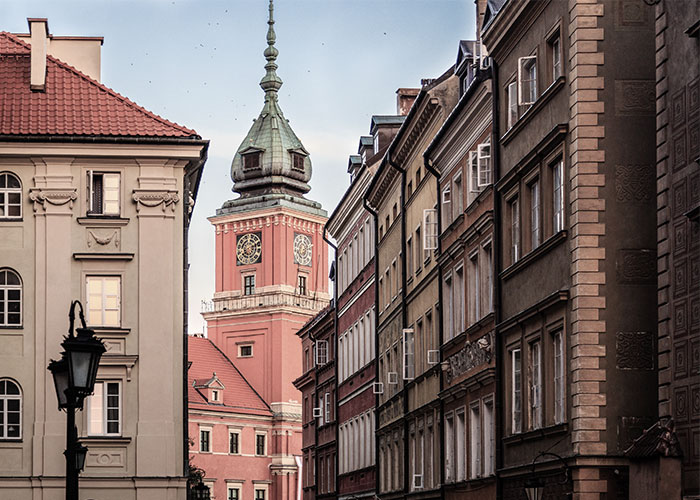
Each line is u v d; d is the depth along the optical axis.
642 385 31.31
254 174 174.62
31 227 53.34
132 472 52.06
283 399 157.88
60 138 53.19
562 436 32.62
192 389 147.88
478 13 49.38
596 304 31.47
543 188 35.16
